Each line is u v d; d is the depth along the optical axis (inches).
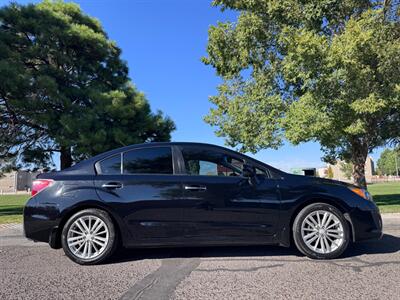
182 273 195.6
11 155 757.3
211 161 231.6
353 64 430.0
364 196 231.3
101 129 701.3
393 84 449.7
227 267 206.1
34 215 217.2
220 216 220.1
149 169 227.8
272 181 227.0
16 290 172.4
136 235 218.1
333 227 223.3
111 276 193.0
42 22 754.8
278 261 217.6
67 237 216.4
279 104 553.3
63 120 676.7
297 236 220.8
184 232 218.7
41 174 230.1
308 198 224.1
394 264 207.3
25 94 665.6
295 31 471.8
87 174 225.1
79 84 796.6
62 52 787.4
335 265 207.3
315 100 456.8
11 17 739.4
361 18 478.9
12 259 237.1
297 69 456.8
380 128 633.6
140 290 169.5
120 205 217.8
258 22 530.6
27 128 745.6
